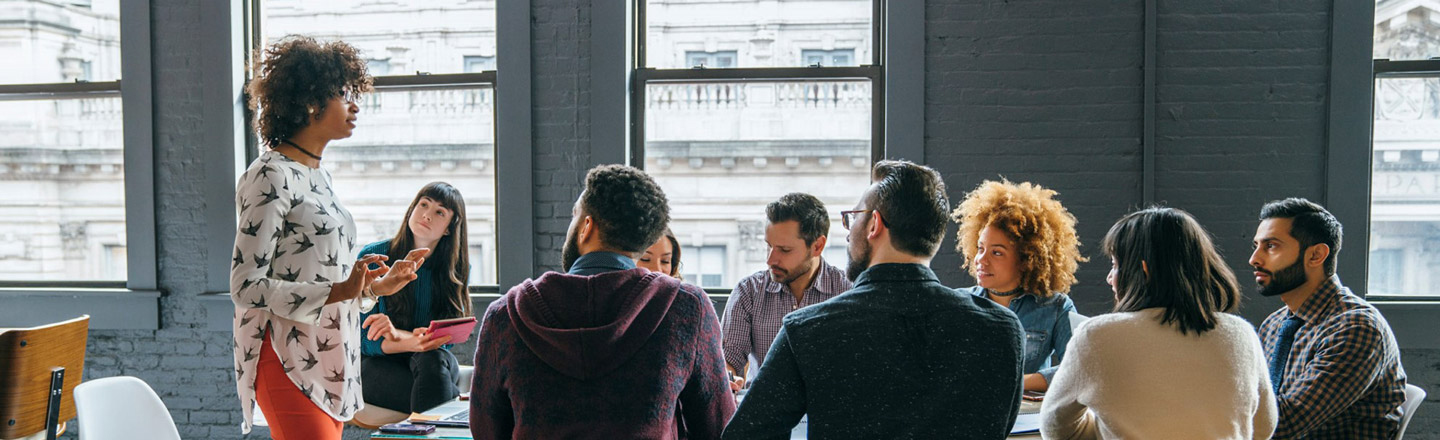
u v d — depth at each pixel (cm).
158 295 370
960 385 121
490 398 129
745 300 264
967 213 260
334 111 179
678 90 358
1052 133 333
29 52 381
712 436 137
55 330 278
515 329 125
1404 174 323
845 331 123
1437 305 314
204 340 374
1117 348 148
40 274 387
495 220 368
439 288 281
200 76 369
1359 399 196
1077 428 163
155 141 372
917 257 131
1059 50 332
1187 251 149
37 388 272
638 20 360
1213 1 324
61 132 382
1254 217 324
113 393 194
